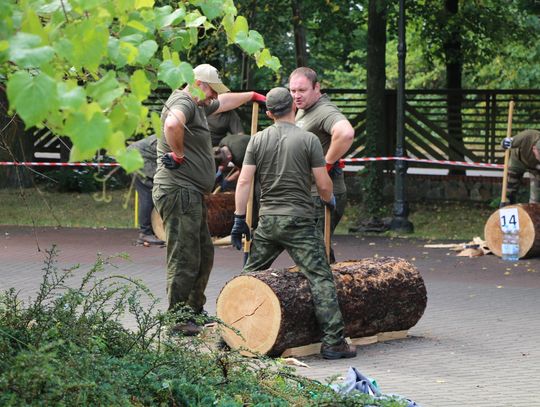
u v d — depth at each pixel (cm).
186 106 1249
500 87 4619
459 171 3281
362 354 1243
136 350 797
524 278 1906
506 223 2138
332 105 1328
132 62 476
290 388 774
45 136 3466
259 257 1252
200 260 1305
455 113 3322
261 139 1232
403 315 1325
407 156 3303
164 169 1284
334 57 3953
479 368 1186
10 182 3338
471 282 1856
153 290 1702
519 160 2289
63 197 3200
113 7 463
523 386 1105
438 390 1079
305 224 1212
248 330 1195
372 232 2636
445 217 2909
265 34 3041
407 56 4953
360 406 745
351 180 3294
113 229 2631
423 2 3078
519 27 3169
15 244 2306
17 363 593
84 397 612
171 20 520
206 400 709
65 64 469
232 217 2316
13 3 443
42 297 777
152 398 694
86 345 725
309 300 1201
